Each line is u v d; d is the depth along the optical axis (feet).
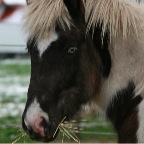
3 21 106.01
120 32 21.02
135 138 19.85
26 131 20.56
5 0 108.99
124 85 20.92
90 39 21.20
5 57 99.45
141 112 19.95
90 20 21.04
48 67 20.51
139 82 20.63
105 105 21.84
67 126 22.52
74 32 20.76
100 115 22.48
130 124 20.26
